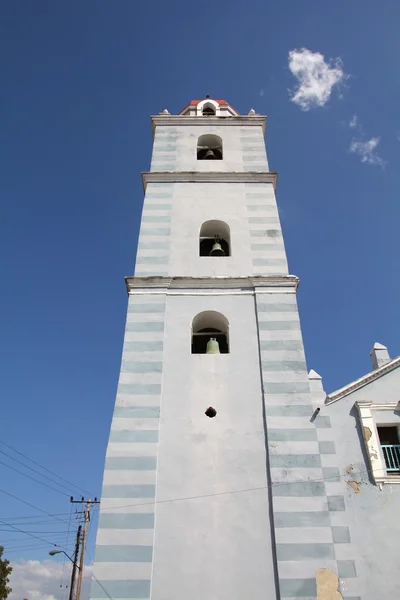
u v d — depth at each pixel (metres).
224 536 15.80
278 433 17.61
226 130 28.83
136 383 18.62
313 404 18.62
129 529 15.75
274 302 20.83
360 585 15.29
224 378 18.91
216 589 14.95
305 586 14.98
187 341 19.83
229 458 17.17
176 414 18.05
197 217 24.05
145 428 17.62
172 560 15.37
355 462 17.58
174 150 27.48
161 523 15.96
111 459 16.97
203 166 26.58
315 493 16.50
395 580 15.45
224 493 16.53
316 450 17.31
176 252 22.58
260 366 19.19
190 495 16.47
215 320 21.23
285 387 18.62
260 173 25.84
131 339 19.70
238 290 21.27
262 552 15.55
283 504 16.27
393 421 18.41
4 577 39.09
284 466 16.95
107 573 15.02
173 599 14.75
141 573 15.05
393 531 16.28
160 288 21.23
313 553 15.49
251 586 15.02
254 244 22.95
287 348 19.56
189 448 17.34
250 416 18.05
